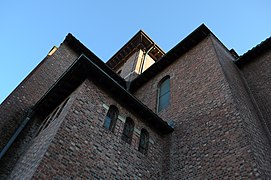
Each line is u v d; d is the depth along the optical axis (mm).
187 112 10656
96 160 7176
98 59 16406
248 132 7836
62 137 6844
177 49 14719
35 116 11094
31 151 7609
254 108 10227
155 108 13109
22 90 12234
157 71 15859
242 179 6711
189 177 8180
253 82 11766
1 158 9383
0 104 11039
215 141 8367
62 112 8109
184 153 9117
